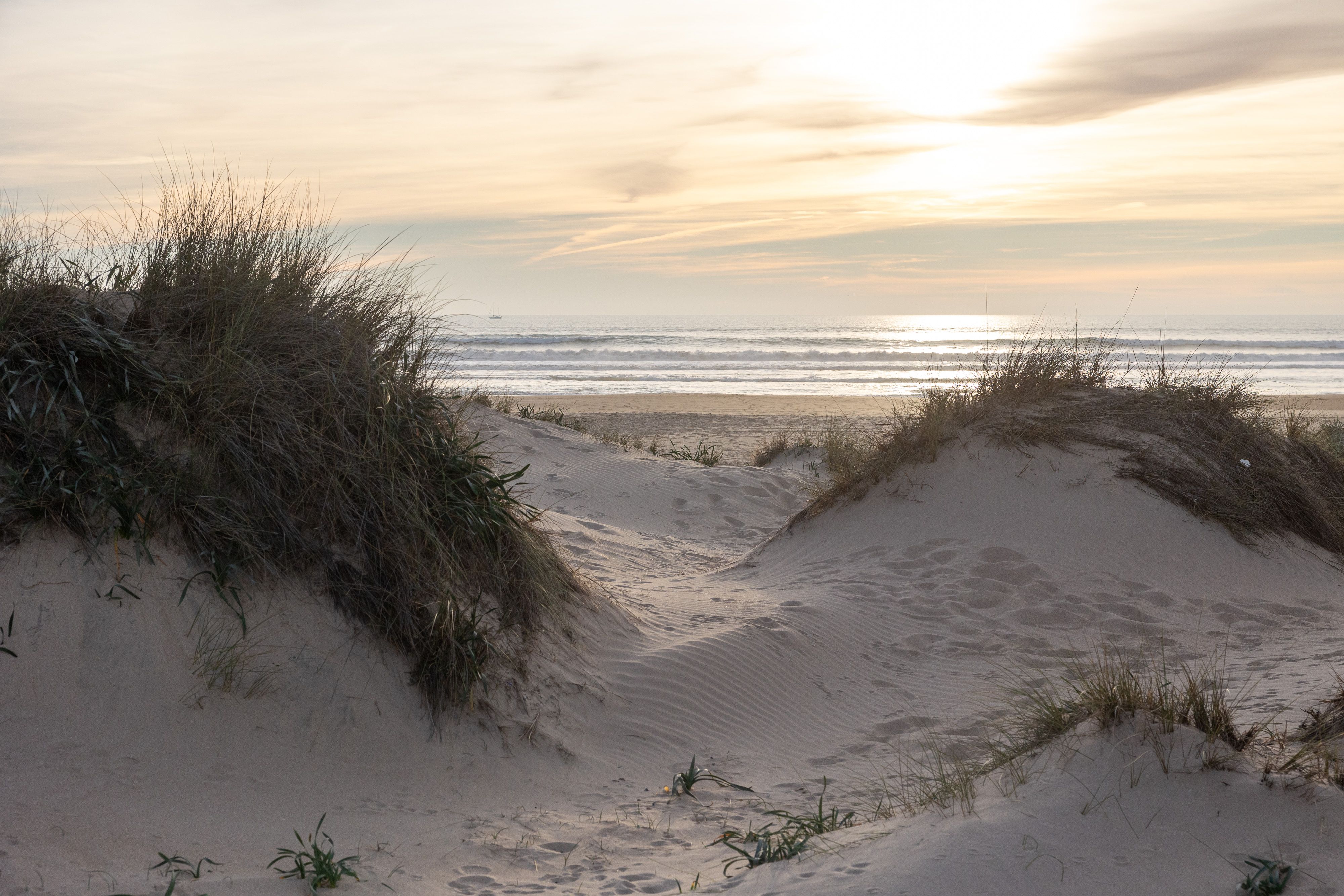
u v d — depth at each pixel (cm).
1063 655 622
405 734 425
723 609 702
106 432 433
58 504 402
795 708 566
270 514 451
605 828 393
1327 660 554
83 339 449
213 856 314
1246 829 286
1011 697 554
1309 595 755
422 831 367
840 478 956
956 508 855
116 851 304
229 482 452
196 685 394
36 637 374
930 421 924
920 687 597
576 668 531
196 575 420
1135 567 763
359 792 388
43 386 432
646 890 327
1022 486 855
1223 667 570
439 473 522
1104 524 805
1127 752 332
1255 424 948
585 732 489
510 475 564
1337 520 876
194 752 372
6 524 391
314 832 348
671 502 1184
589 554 870
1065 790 321
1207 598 727
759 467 1485
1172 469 855
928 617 700
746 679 578
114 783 342
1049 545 786
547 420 1520
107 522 411
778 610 689
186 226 518
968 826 312
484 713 455
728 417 2272
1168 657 603
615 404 2669
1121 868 277
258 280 514
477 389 945
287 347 508
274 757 386
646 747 496
